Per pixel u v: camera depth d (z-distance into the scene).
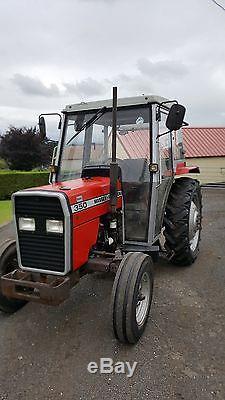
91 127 3.55
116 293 2.38
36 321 2.89
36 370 2.23
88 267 2.69
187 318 2.88
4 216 8.28
